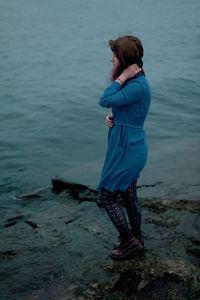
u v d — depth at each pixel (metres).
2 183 5.29
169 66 14.72
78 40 22.75
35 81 12.91
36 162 6.30
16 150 6.89
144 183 3.97
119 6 43.72
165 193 3.67
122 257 2.58
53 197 4.36
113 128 2.43
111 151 2.45
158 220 3.14
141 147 2.42
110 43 2.38
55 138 7.54
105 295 2.23
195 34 23.42
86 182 4.36
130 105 2.33
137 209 2.63
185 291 2.21
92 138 7.54
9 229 3.23
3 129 8.14
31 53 18.62
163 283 2.29
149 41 21.59
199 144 5.39
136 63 2.34
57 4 46.53
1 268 2.57
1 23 31.14
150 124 8.16
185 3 44.81
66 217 3.45
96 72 14.27
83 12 38.75
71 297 2.23
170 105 9.62
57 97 10.73
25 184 5.25
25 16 35.91
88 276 2.43
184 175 4.12
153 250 2.69
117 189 2.48
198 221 3.08
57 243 2.88
